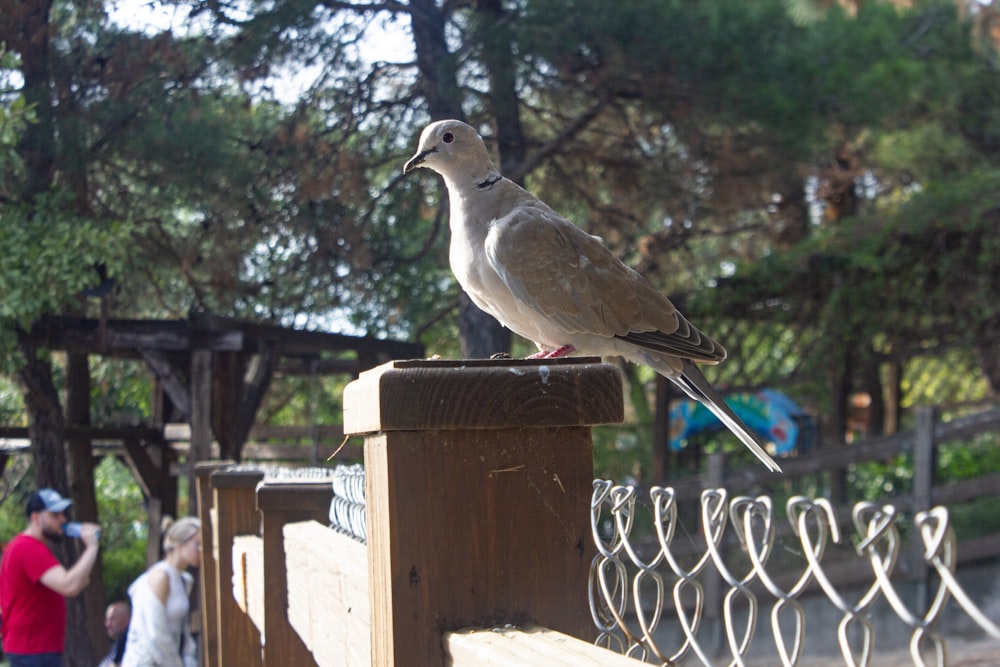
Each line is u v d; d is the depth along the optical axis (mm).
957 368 14773
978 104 12922
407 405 1546
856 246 11602
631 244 12305
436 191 11109
